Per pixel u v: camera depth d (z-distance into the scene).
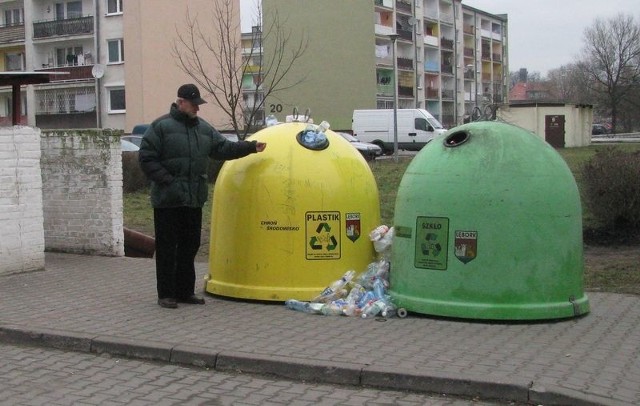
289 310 7.58
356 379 5.62
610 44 73.38
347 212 7.86
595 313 7.39
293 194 7.77
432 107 80.31
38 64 53.25
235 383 5.74
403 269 7.33
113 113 49.03
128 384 5.73
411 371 5.52
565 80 105.25
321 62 65.88
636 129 77.06
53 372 6.05
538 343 6.30
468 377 5.36
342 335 6.60
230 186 8.10
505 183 6.88
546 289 6.95
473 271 6.92
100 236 10.91
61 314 7.42
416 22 74.50
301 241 7.77
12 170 9.41
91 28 50.28
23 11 54.25
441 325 6.91
